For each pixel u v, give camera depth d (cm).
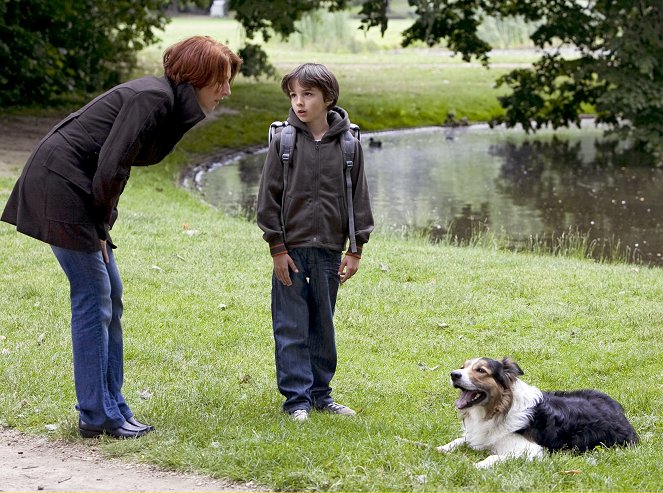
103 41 3069
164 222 1401
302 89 610
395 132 3200
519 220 1833
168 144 555
